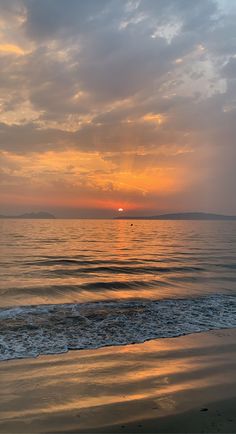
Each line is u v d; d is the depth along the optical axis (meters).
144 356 7.75
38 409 5.22
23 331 9.35
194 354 7.93
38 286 16.12
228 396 5.73
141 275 20.02
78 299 13.60
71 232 85.81
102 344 8.50
